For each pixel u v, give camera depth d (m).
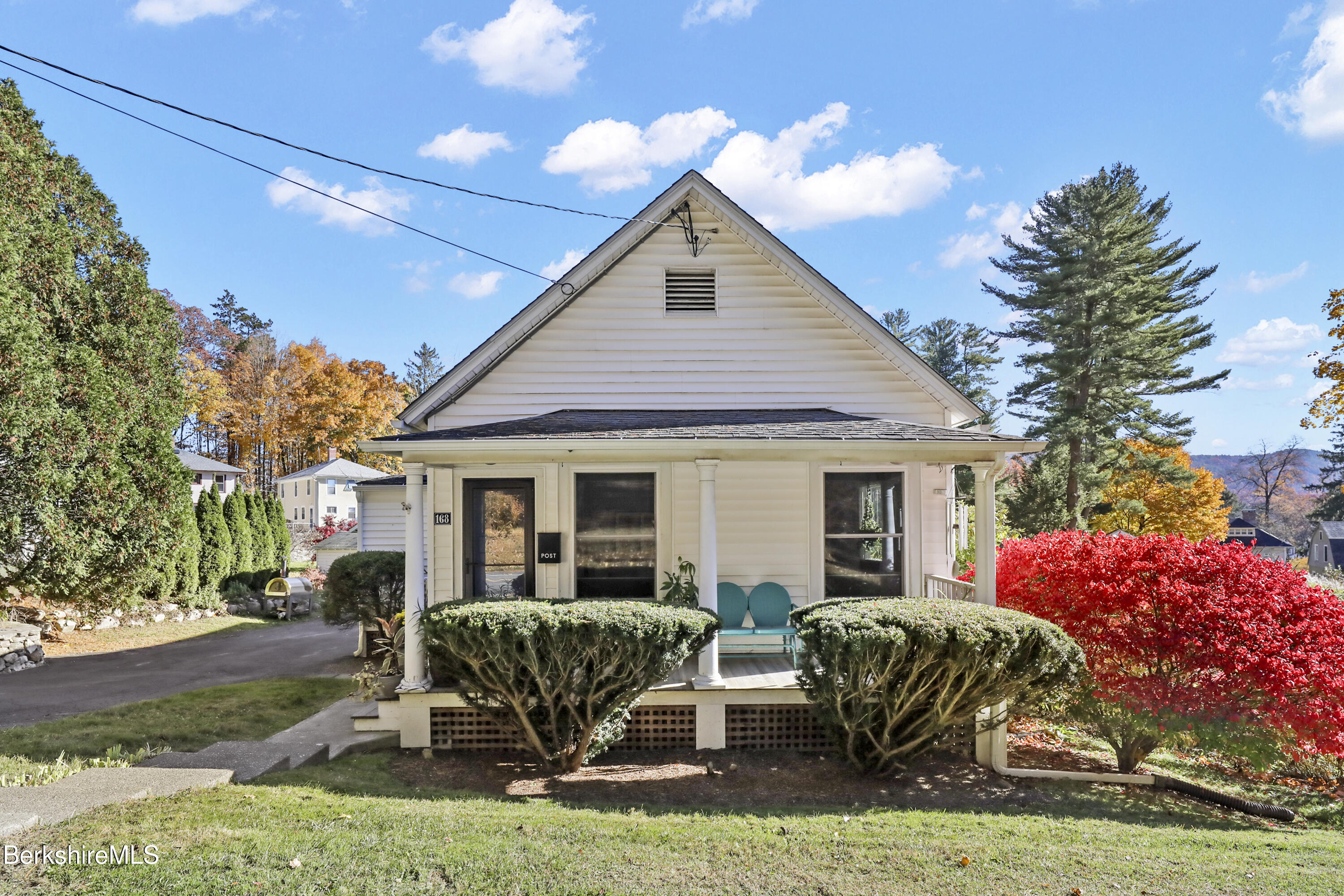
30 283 10.56
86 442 10.79
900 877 4.30
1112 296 30.53
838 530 9.43
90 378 10.96
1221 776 7.96
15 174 10.33
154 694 9.89
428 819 4.93
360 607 12.02
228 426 53.50
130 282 12.06
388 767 6.76
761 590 9.11
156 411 12.32
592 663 6.33
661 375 9.80
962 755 7.71
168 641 14.70
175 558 12.68
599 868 4.23
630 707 7.00
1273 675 6.58
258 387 53.50
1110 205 30.27
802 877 4.25
